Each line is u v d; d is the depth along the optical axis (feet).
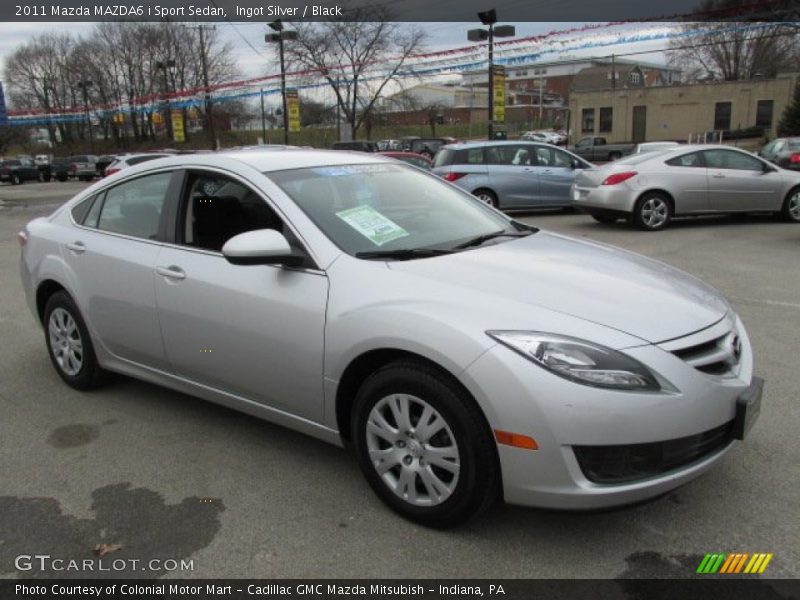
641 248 31.94
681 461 8.70
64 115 223.92
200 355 11.83
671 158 37.47
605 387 8.25
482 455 8.74
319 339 10.07
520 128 290.56
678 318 9.25
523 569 8.71
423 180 13.82
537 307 8.99
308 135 180.04
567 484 8.38
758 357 16.19
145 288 12.49
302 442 12.38
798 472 10.84
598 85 285.23
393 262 10.27
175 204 12.55
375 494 10.29
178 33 190.29
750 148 153.69
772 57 203.00
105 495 10.72
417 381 9.09
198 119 224.53
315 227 10.79
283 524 9.82
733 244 32.35
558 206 47.19
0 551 9.34
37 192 114.62
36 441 12.66
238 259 10.12
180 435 12.78
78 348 14.75
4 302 24.07
